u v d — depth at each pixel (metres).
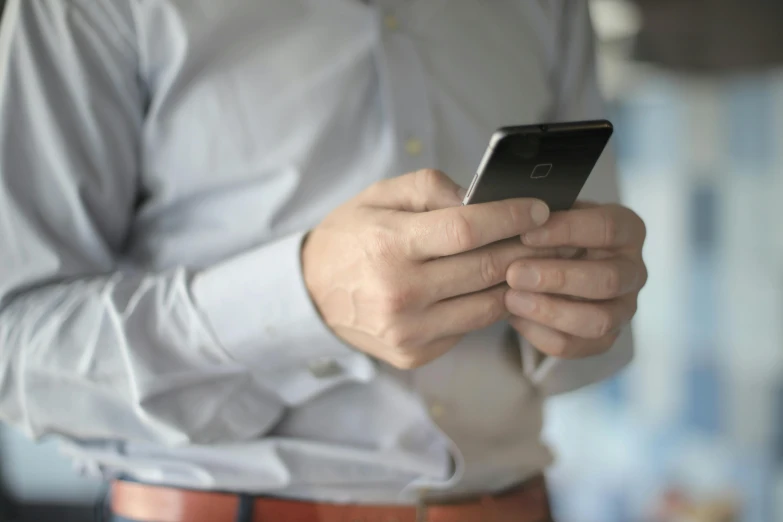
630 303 0.71
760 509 2.81
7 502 1.89
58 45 0.73
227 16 0.75
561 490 3.25
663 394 3.08
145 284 0.72
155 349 0.69
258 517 0.76
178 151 0.78
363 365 0.71
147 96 0.78
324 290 0.65
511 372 0.83
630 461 3.14
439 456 0.81
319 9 0.80
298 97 0.77
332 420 0.79
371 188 0.65
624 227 0.65
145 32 0.74
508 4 0.90
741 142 2.87
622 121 3.05
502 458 0.84
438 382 0.79
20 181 0.72
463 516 0.81
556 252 0.65
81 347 0.69
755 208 2.85
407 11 0.82
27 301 0.72
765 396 2.83
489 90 0.85
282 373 0.74
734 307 2.93
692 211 3.00
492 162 0.57
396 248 0.59
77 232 0.74
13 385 0.71
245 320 0.68
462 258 0.61
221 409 0.73
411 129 0.80
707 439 2.96
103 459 0.78
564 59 0.95
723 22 1.39
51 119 0.72
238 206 0.79
